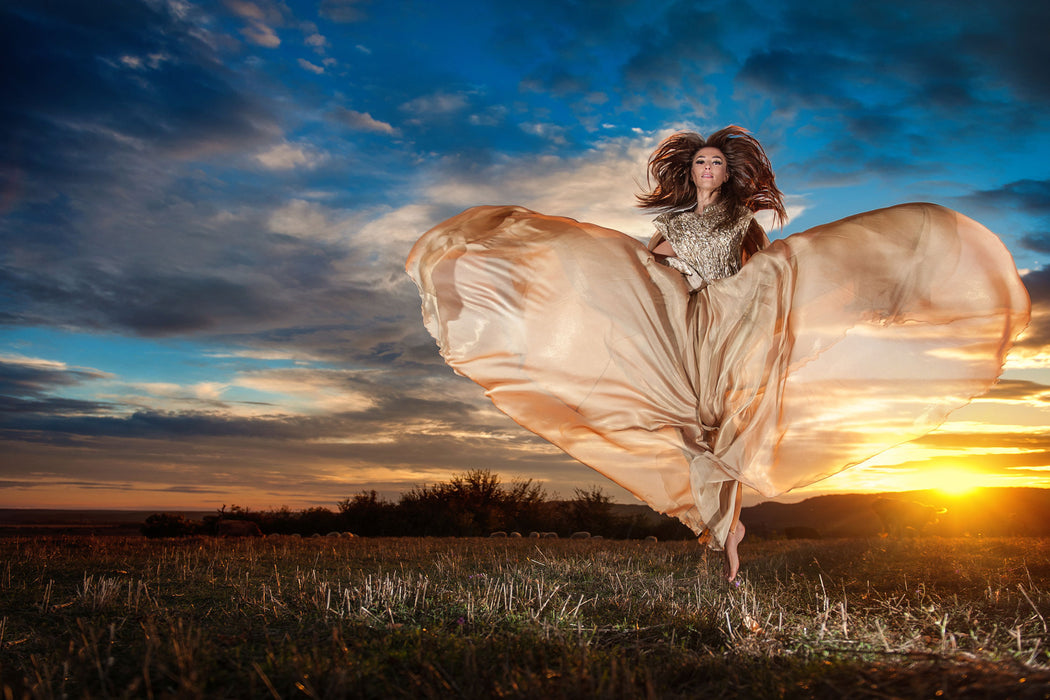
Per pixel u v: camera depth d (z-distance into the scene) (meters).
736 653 2.86
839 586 5.14
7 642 3.29
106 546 8.99
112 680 2.53
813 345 4.96
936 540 9.30
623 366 5.13
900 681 2.26
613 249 5.25
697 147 5.64
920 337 5.01
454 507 24.47
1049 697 2.08
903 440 4.98
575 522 24.48
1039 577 5.15
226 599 4.51
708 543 5.04
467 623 3.48
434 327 5.34
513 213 5.40
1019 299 4.91
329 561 7.23
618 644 3.13
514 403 5.27
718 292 5.07
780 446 4.93
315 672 2.42
